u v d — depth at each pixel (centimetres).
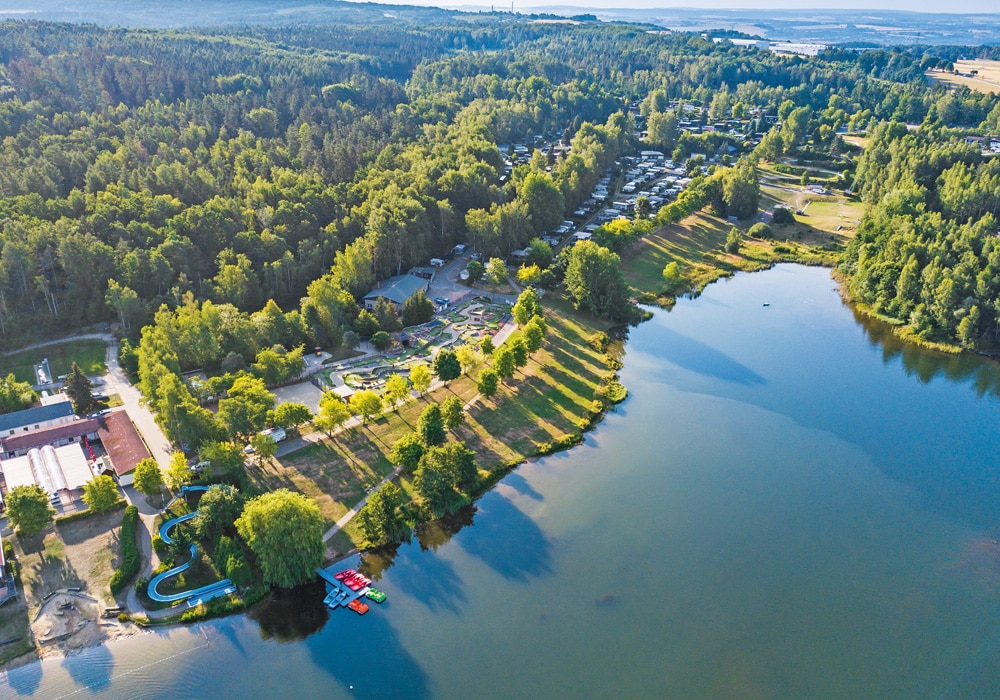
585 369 18650
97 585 11325
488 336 19288
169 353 16625
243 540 12094
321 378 17538
